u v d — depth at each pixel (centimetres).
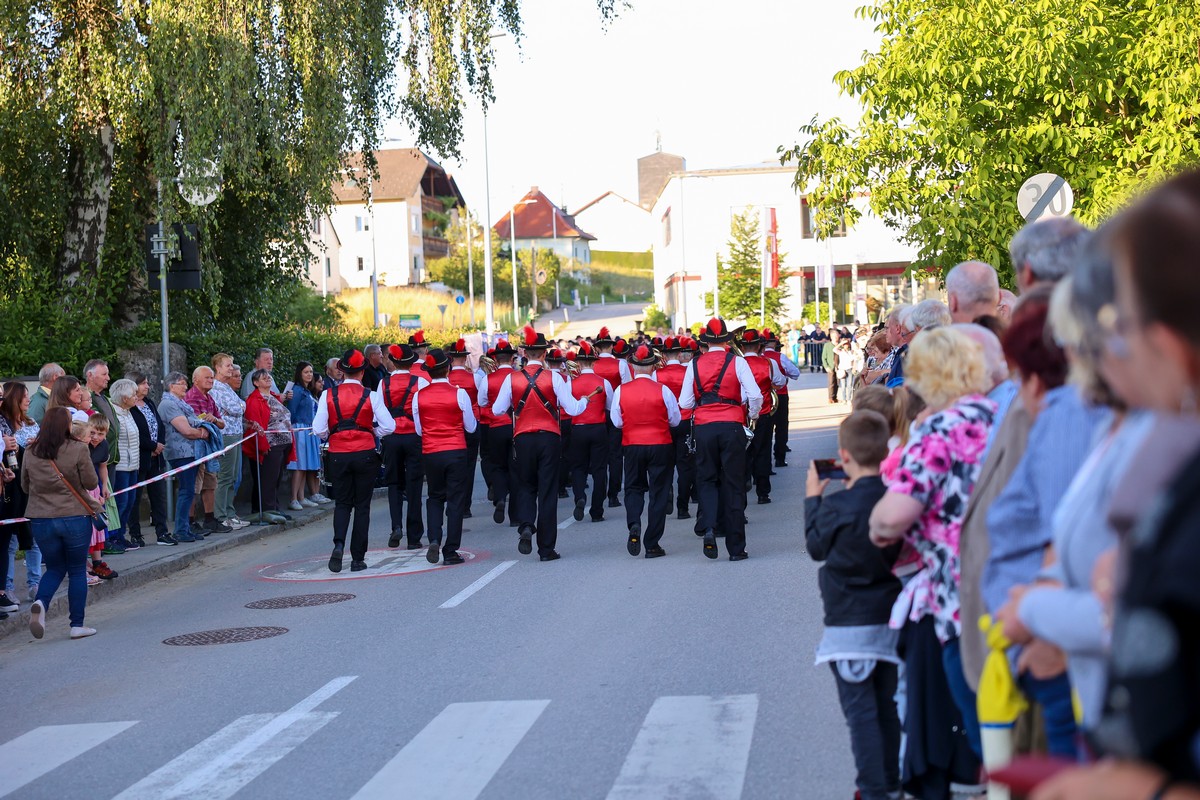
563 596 1025
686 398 1173
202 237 1809
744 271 6225
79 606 981
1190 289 165
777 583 1027
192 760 628
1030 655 325
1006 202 1352
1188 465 163
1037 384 366
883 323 1470
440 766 591
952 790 488
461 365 1570
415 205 9094
